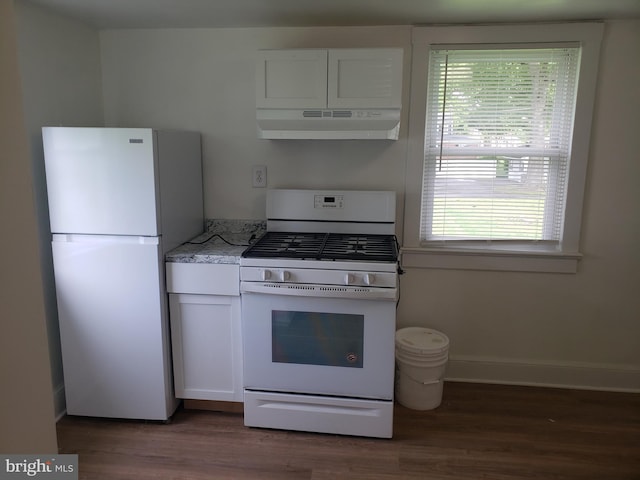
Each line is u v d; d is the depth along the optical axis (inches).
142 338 89.4
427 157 103.8
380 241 96.0
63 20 94.3
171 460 83.2
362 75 90.3
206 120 107.0
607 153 99.2
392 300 82.4
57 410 94.9
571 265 103.7
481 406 100.3
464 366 110.5
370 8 87.2
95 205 85.6
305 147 105.7
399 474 79.9
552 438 89.4
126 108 108.3
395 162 103.8
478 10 87.9
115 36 105.7
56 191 85.7
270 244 92.7
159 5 86.4
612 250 102.9
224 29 103.1
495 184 103.4
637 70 95.5
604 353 107.3
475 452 85.4
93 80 104.8
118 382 91.6
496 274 106.6
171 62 105.7
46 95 90.3
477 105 100.7
